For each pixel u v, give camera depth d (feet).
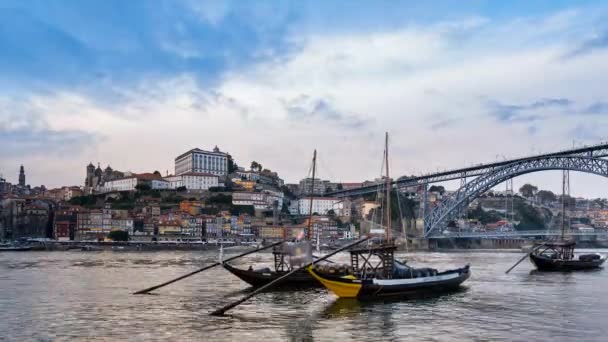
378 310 176.65
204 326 150.51
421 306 185.26
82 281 270.26
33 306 185.16
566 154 528.22
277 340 134.72
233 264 402.31
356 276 202.39
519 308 183.21
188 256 558.56
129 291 225.76
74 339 135.54
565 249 355.36
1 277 294.87
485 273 322.34
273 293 214.69
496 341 135.23
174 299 200.95
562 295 216.54
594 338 138.92
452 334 142.72
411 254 606.55
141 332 143.23
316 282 228.22
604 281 272.10
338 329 147.64
